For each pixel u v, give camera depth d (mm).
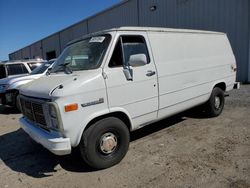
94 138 3783
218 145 4582
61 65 4602
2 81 9117
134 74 4238
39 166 4312
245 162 3867
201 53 5746
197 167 3809
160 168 3867
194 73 5457
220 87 6559
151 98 4527
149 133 5496
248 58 11164
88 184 3588
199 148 4512
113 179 3662
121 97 4066
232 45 11703
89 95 3686
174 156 4250
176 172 3705
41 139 3762
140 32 4516
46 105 3611
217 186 3273
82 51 4367
